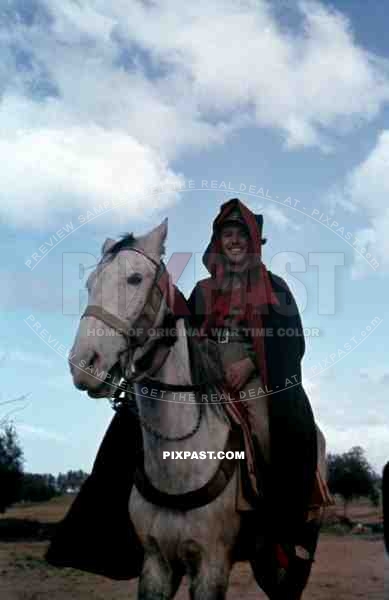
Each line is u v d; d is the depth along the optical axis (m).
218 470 5.09
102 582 10.69
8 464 21.38
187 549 5.02
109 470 5.93
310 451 5.64
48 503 26.64
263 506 5.34
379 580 10.91
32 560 12.66
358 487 23.84
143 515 5.11
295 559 5.63
